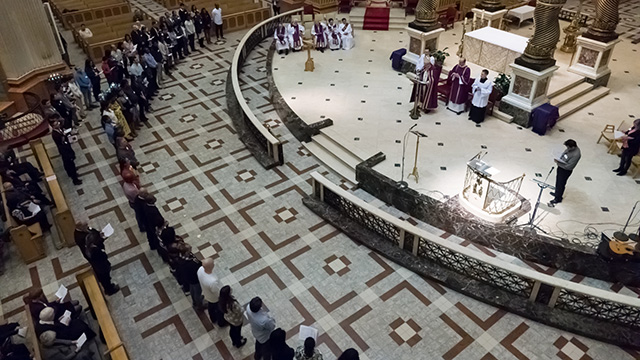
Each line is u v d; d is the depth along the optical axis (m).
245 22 19.22
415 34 13.62
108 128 10.38
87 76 12.95
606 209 8.59
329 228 8.76
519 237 7.77
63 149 9.62
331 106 12.48
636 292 7.27
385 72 14.50
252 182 10.06
